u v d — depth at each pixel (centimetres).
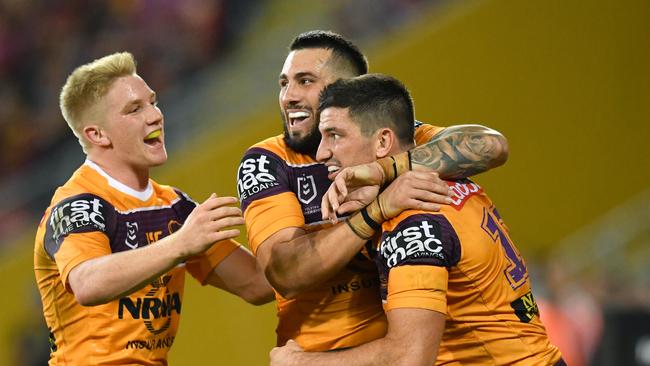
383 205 1172
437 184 1169
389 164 1212
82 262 1227
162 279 1331
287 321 1362
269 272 1270
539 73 2714
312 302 1334
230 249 1450
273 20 3709
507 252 1220
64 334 1311
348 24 3209
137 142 1334
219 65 3606
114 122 1328
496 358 1167
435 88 2752
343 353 1133
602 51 2703
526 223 2728
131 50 3756
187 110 3225
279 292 1275
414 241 1128
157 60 3694
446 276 1125
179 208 1397
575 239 2688
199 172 2956
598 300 2275
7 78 3978
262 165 1333
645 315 1892
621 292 2483
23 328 3300
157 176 3011
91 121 1336
